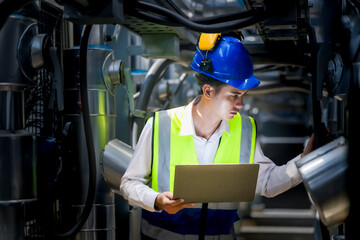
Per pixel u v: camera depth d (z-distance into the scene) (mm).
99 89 2580
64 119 2609
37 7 2332
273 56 3217
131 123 3074
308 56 3205
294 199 10078
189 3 3078
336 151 1723
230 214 2217
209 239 2201
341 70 1870
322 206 1685
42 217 2418
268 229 7750
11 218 1937
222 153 2205
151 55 2797
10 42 1887
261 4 2088
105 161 2568
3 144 1903
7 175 1904
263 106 10352
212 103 2107
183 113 2205
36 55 1948
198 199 1963
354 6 1686
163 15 1749
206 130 2209
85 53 2092
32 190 1979
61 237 2295
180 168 1867
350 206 1675
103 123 2594
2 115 1913
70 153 2578
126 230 3000
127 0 1752
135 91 3729
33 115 2438
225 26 1707
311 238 7172
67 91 2588
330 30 1748
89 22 1701
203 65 2061
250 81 2059
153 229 2246
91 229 2598
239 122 2277
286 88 4426
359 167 1654
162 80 4156
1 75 1889
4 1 1509
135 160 2225
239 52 2074
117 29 2674
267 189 2244
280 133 13344
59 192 2600
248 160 2230
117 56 2955
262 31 2514
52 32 2658
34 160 1998
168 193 2014
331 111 2445
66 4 1663
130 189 2152
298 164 1746
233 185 1954
